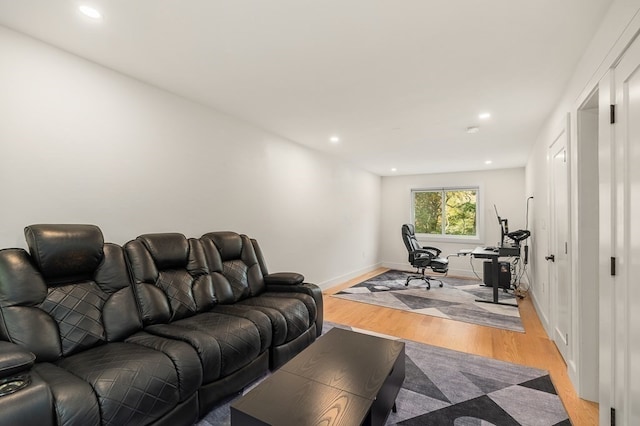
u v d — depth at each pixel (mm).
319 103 2846
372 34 1776
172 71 2252
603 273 1518
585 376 1953
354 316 3607
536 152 3943
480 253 4348
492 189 6129
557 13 1563
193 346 1686
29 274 1591
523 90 2500
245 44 1896
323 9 1560
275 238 3814
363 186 6320
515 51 1934
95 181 2133
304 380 1466
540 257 3635
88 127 2096
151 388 1401
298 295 2750
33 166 1845
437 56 2012
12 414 1006
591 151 2004
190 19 1648
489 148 4445
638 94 1238
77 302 1715
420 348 2723
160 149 2541
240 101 2812
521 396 1982
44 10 1572
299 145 4273
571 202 2213
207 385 1724
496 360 2492
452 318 3551
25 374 1188
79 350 1610
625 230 1336
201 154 2879
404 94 2627
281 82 2420
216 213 3027
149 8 1556
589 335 1956
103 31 1765
